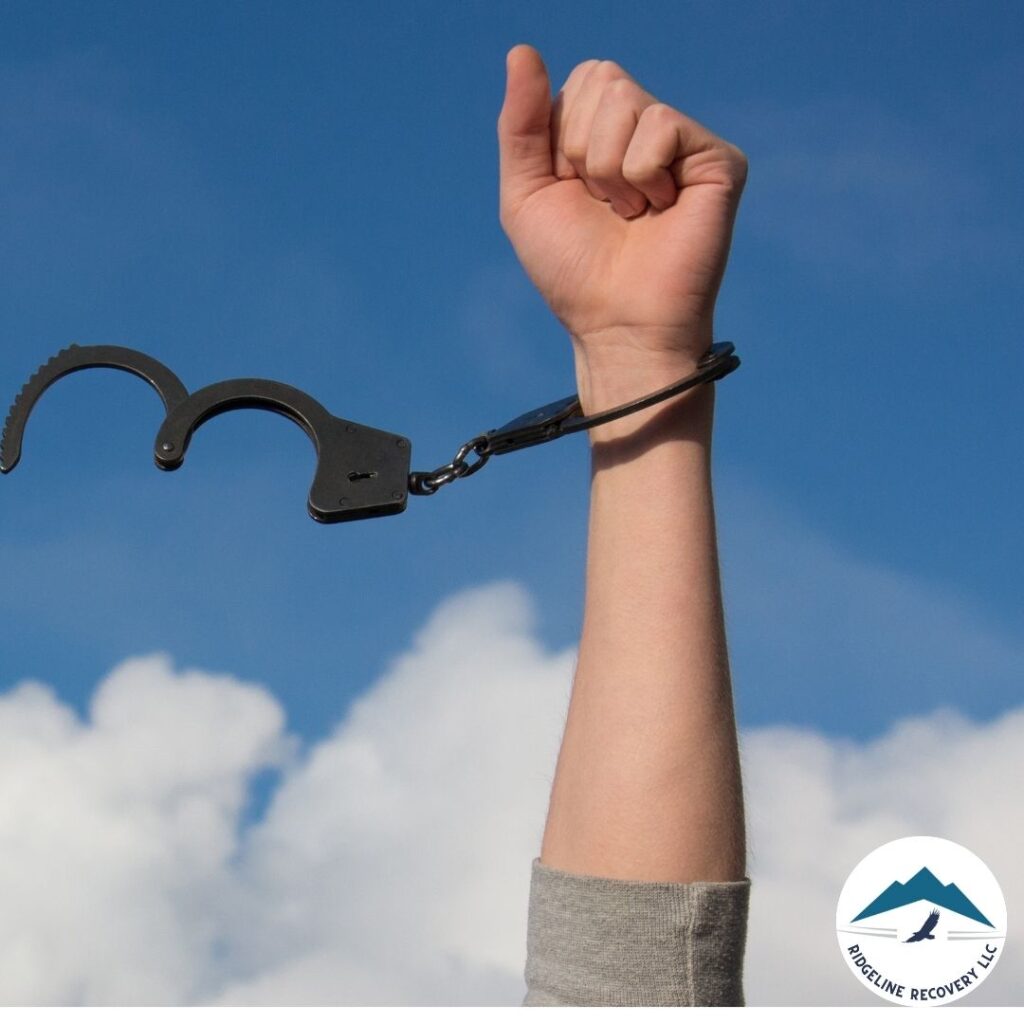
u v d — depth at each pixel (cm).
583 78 96
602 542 93
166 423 97
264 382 98
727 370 93
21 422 97
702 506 93
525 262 97
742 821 89
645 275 94
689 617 91
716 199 93
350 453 97
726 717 90
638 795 88
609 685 90
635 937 87
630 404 92
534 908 89
